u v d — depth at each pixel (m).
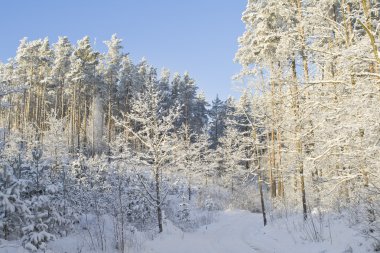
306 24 11.08
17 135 34.84
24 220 10.77
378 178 9.73
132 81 51.25
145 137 17.33
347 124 9.18
